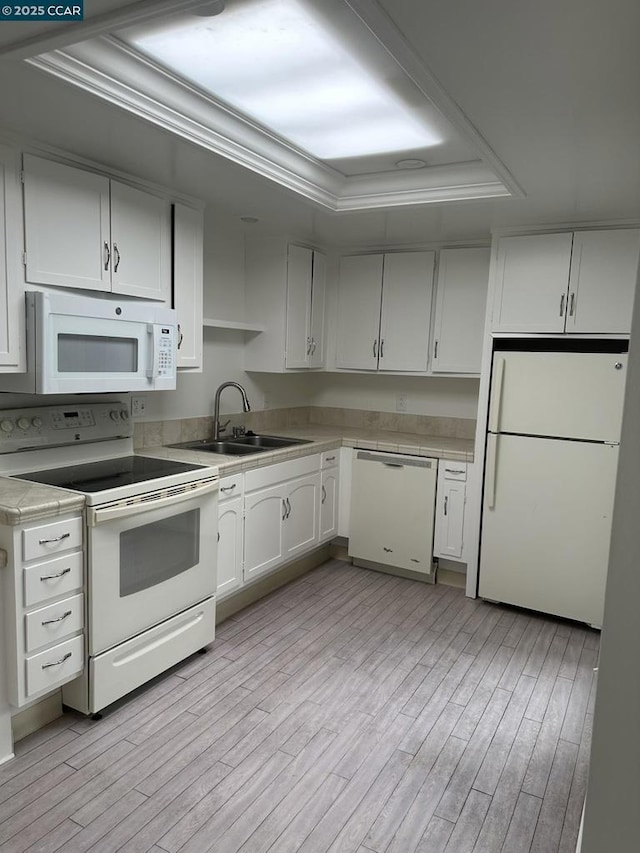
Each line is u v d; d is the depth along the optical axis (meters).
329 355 4.42
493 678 2.74
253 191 2.89
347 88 2.08
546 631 3.25
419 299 4.00
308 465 3.75
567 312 3.29
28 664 2.05
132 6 1.46
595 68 1.66
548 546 3.34
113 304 2.54
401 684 2.67
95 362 2.49
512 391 3.39
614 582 0.80
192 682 2.64
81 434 2.80
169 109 2.10
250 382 4.17
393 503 3.92
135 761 2.11
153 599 2.52
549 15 1.42
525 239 3.37
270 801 1.95
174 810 1.90
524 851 1.79
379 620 3.32
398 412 4.46
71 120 2.07
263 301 3.97
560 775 2.12
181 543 2.66
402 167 2.88
